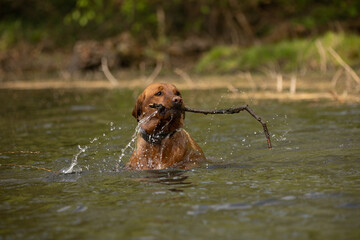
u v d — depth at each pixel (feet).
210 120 41.55
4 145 32.30
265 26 111.65
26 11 135.54
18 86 80.12
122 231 14.37
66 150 30.19
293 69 77.51
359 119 36.40
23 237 14.25
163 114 24.13
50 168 24.86
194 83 71.77
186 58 101.96
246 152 27.76
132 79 83.87
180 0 115.65
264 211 15.72
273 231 13.88
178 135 25.49
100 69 97.40
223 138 33.09
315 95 52.54
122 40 105.09
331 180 19.44
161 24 113.29
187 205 16.74
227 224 14.62
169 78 81.76
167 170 23.30
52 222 15.53
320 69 74.64
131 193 18.84
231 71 84.07
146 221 15.20
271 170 22.11
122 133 36.47
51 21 131.13
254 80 71.10
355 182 18.86
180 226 14.60
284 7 114.42
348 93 52.39
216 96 55.42
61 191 19.74
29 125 41.24
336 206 15.88
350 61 73.87
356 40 77.61
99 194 18.93
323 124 35.50
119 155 28.55
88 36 122.52
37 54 116.67
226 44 109.70
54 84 81.87
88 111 49.24
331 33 80.38
